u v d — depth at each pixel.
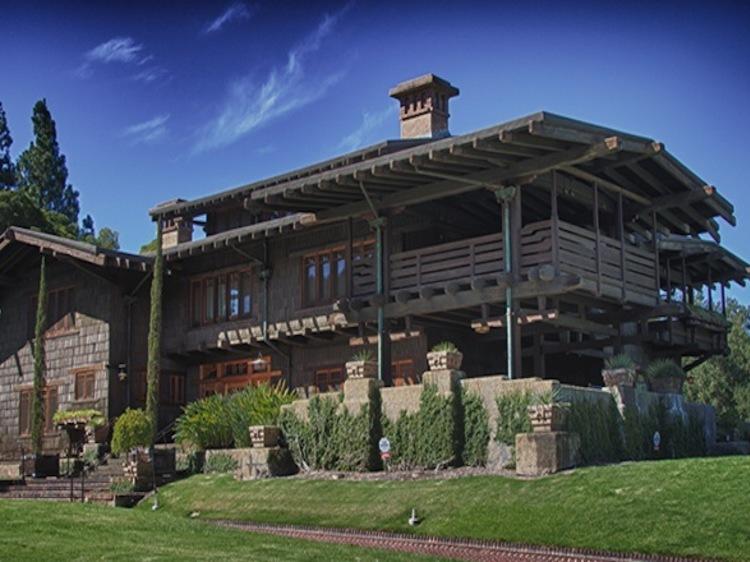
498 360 25.64
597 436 17.30
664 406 19.58
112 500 19.97
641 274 22.58
